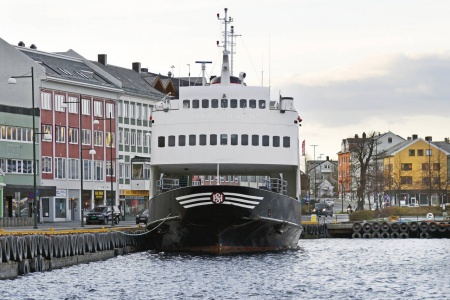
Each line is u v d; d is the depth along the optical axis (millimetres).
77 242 74562
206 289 58750
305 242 113562
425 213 158750
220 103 78688
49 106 135625
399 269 74125
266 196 75500
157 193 81000
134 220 147250
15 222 113625
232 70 83562
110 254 82000
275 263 73688
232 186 73375
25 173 129875
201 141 78562
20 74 134375
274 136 78938
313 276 66938
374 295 57406
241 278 64188
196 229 76062
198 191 73875
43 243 68188
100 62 162875
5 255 61844
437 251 95500
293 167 81312
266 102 78938
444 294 58062
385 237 129125
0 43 135000
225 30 82750
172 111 79250
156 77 171000
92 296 55500
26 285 59281
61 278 63406
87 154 144250
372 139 198625
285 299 55156
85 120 143750
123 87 155000
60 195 137750
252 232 76750
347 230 129375
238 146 78375
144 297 55281
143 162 157625
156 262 73938
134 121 158250
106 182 149125
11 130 127562
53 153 136125
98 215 119688
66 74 140250
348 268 74250
